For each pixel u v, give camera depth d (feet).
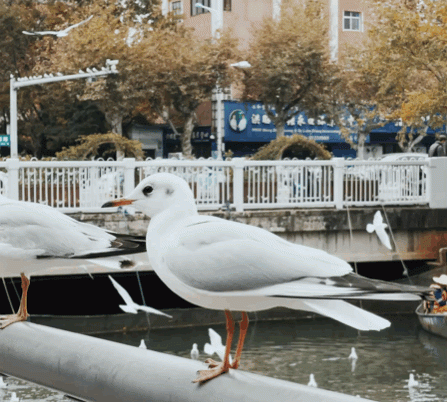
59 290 60.80
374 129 161.89
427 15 113.50
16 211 12.96
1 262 12.71
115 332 61.16
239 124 156.46
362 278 8.15
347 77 139.44
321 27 140.46
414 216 67.82
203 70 135.23
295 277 8.39
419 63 113.60
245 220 62.80
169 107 143.74
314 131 160.35
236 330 61.21
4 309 59.67
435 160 68.74
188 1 162.20
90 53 128.67
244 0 159.33
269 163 64.59
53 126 140.77
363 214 66.18
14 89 93.66
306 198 66.59
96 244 12.41
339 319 7.80
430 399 42.75
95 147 90.12
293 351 54.34
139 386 7.63
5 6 132.16
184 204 9.69
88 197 59.26
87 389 8.13
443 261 67.51
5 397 40.88
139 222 59.06
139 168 60.80
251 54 139.85
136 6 137.49
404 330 61.16
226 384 7.15
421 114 116.67
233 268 8.71
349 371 48.98
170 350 55.26
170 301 64.03
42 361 8.64
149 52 131.64
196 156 164.96
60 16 135.95
